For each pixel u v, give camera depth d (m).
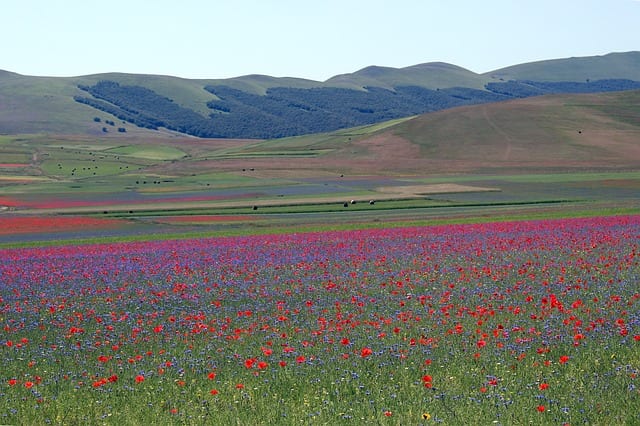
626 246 34.38
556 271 27.48
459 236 42.06
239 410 13.01
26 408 13.56
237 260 34.75
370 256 34.41
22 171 178.00
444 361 15.66
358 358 16.12
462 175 137.50
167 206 89.38
